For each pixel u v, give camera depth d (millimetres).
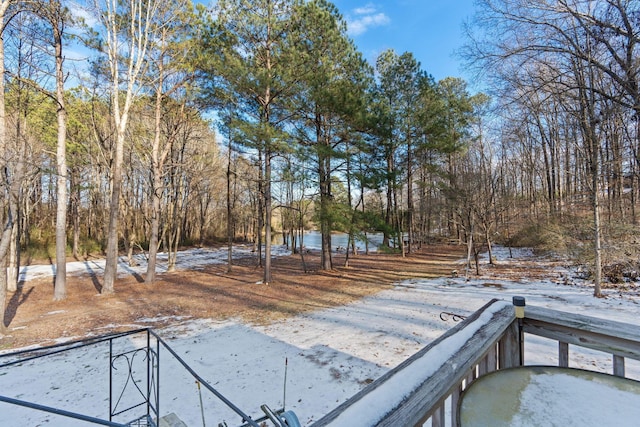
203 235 28625
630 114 6957
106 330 6188
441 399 995
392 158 16156
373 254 20797
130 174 19000
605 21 6508
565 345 1506
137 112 13422
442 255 18344
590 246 8469
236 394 3635
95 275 13602
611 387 1107
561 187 17891
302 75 9930
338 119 11086
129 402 3566
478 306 6758
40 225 20422
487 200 11219
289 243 31312
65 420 3246
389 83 16422
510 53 7172
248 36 9844
